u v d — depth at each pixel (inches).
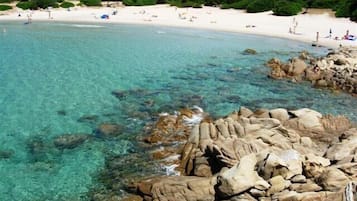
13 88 1369.3
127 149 959.6
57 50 2016.5
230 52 2082.9
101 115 1160.8
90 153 942.4
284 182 690.2
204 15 3336.6
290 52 2106.3
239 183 676.1
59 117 1142.3
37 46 2106.3
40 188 804.0
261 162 732.7
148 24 2967.5
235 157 790.5
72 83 1451.8
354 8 2987.2
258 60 1911.9
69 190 797.9
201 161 830.5
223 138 889.5
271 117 1031.0
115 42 2283.5
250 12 3415.4
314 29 2689.5
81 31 2662.4
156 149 955.3
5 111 1169.4
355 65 1630.2
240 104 1280.8
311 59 1859.0
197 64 1800.0
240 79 1572.3
